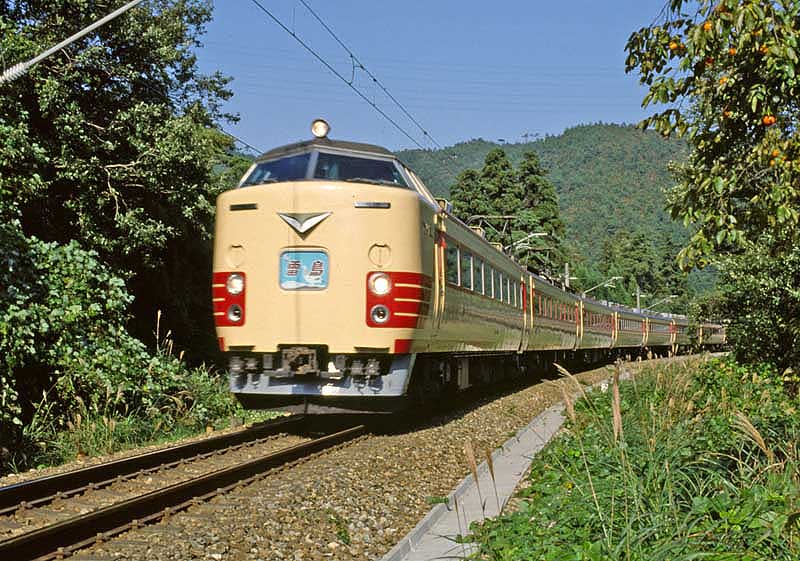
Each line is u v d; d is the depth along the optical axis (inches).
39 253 467.8
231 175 1028.5
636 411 393.1
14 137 491.5
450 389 573.0
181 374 547.5
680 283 4234.7
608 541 174.9
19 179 498.6
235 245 409.1
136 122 600.7
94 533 227.1
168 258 791.7
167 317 780.0
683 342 2101.4
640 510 197.0
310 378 404.8
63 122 550.9
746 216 260.7
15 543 201.0
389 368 408.2
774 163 239.1
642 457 245.3
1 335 410.0
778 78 234.7
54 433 408.8
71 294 461.7
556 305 979.3
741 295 739.4
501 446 405.7
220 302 411.5
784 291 654.5
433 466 355.6
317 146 425.1
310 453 379.9
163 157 591.8
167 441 445.4
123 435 423.5
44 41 545.3
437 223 458.0
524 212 2316.7
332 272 393.1
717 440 290.0
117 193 592.7
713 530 183.2
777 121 249.4
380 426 484.4
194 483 277.1
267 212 401.7
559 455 333.4
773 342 729.6
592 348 1289.4
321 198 396.2
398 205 402.0
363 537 236.2
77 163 558.6
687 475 231.9
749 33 223.0
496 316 641.0
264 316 400.2
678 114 263.6
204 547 215.8
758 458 260.5
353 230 394.0
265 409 425.4
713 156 260.8
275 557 211.9
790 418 370.9
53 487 281.0
